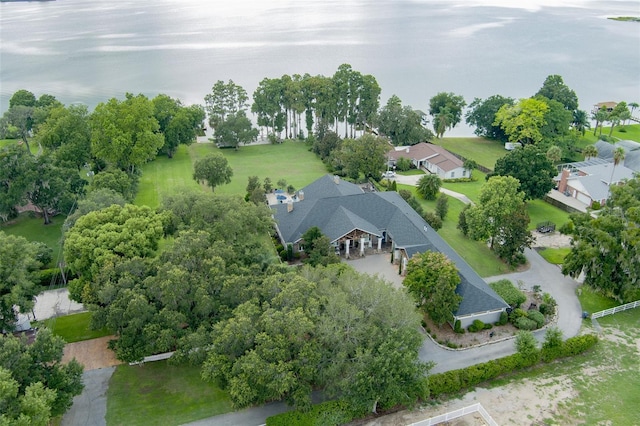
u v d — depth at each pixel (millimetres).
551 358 49156
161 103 109250
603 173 89750
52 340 39844
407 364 40000
